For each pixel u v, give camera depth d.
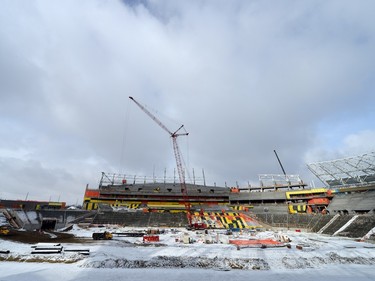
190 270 32.44
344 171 100.19
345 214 88.06
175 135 143.12
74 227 85.56
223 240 60.53
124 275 29.58
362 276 30.28
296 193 127.50
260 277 29.92
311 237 68.31
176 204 137.50
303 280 28.89
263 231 87.94
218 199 143.25
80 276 28.78
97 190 137.88
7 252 37.47
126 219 104.25
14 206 113.75
